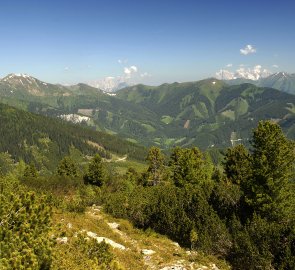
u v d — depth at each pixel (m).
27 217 10.91
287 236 20.75
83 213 30.20
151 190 40.25
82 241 14.81
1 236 9.87
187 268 19.25
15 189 19.66
